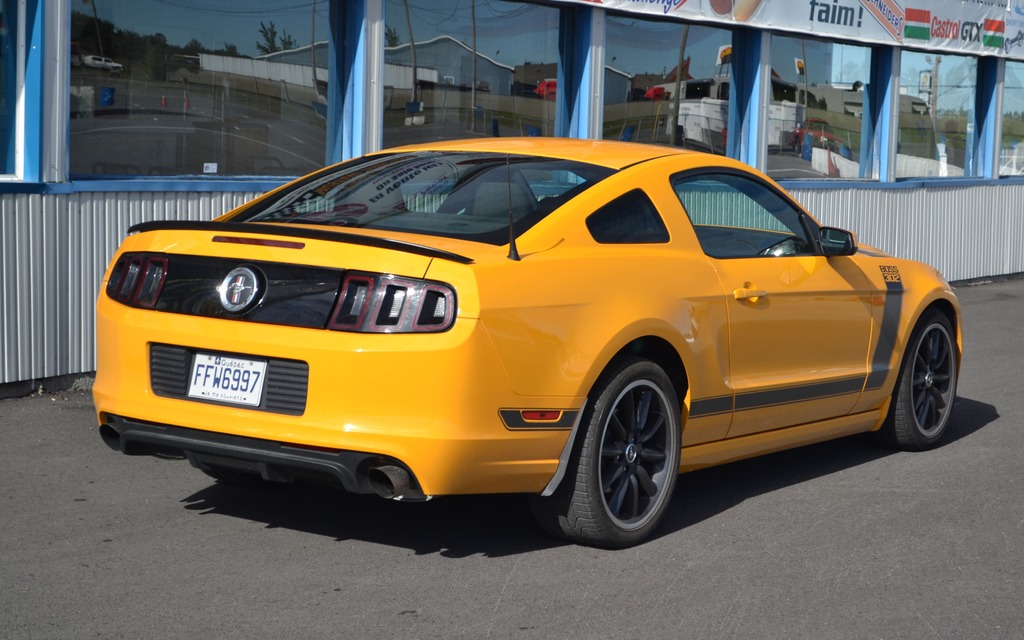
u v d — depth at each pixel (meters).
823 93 14.41
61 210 7.29
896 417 6.45
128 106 8.05
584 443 4.47
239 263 4.25
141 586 4.13
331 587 4.18
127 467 5.72
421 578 4.30
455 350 3.99
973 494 5.71
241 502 5.19
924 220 15.63
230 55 8.67
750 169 5.67
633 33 11.94
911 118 15.83
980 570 4.60
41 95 7.23
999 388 8.60
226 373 4.23
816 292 5.65
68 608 3.90
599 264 4.57
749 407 5.29
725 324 5.10
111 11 7.89
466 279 4.05
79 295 7.43
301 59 9.16
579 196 4.77
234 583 4.19
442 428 4.01
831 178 14.70
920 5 15.31
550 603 4.09
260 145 8.95
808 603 4.18
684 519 5.18
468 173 4.94
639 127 12.16
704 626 3.93
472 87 10.49
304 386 4.10
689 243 5.09
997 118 17.14
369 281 4.06
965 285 16.38
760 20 13.05
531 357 4.21
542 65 11.13
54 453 5.92
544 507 4.57
